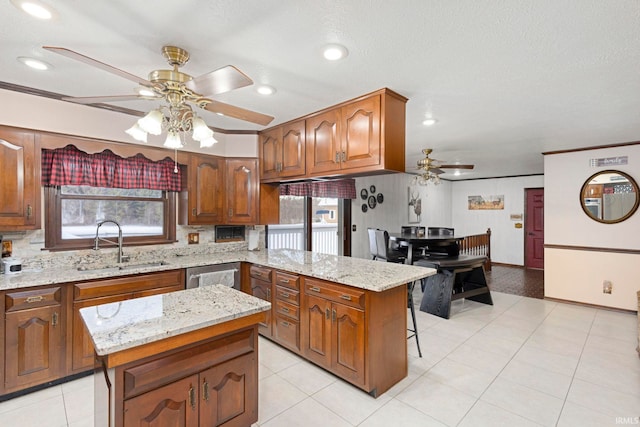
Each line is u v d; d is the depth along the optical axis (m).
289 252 3.90
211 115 3.15
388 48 1.87
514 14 1.53
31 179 2.54
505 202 8.02
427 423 2.02
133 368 1.35
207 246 3.80
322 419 2.05
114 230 3.21
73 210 2.97
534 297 4.98
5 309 2.20
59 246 2.86
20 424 2.00
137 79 1.64
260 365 2.73
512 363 2.81
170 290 2.95
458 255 4.71
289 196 5.20
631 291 4.18
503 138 4.01
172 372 1.46
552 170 4.79
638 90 2.47
